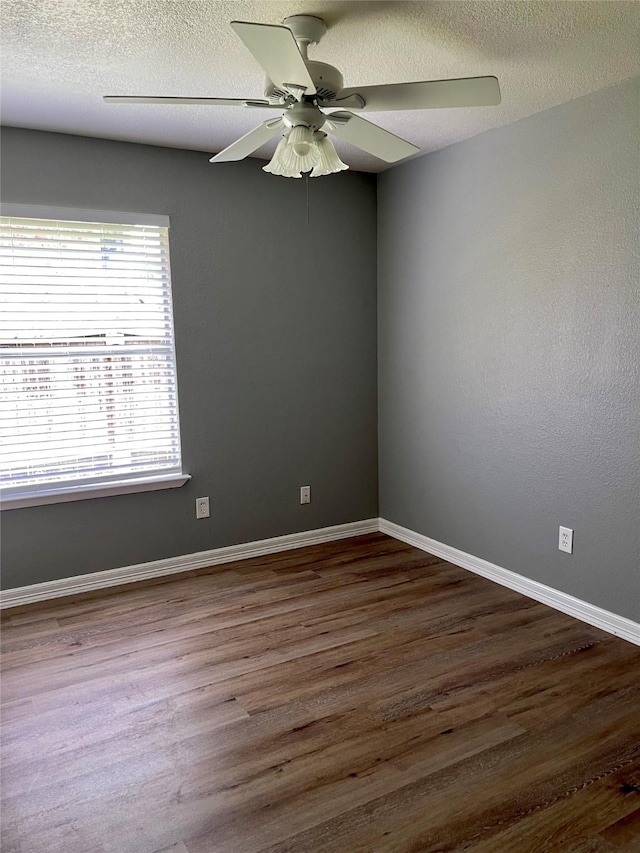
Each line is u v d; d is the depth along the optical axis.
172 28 2.06
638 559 2.73
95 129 3.08
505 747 2.10
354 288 4.12
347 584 3.50
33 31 2.07
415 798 1.88
